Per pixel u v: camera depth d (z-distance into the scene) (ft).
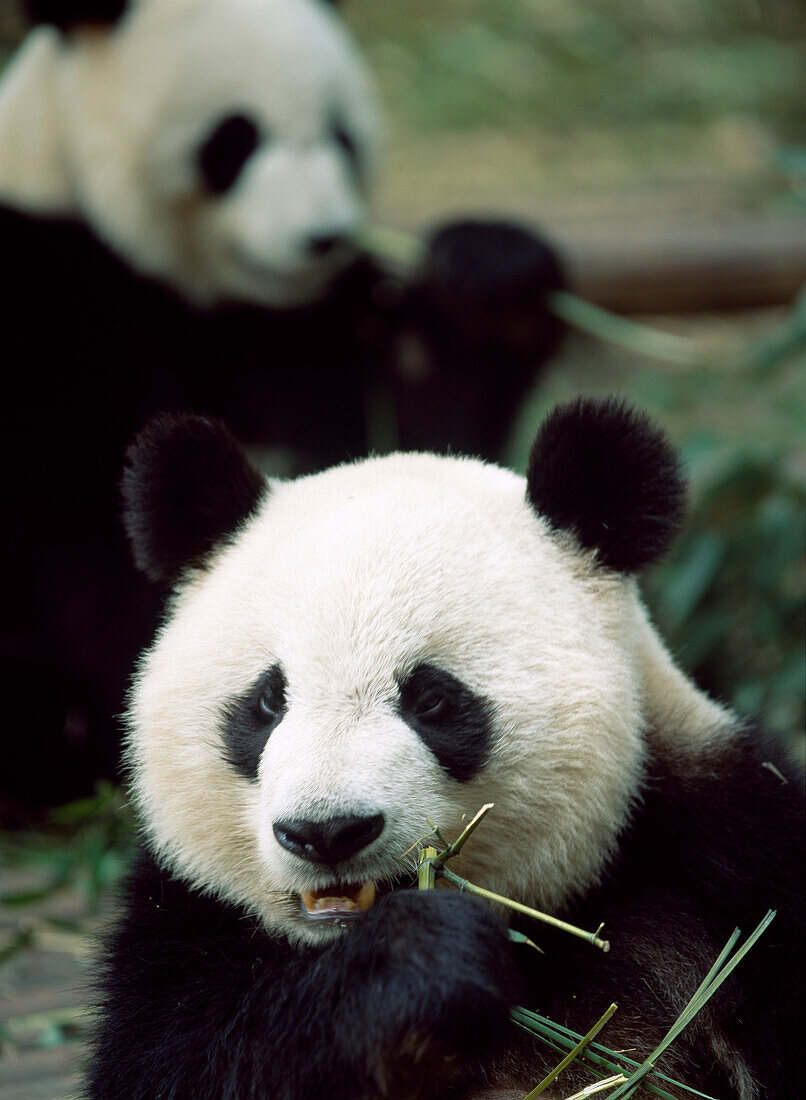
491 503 18.01
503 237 41.09
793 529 33.24
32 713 35.65
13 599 36.63
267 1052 15.89
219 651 17.02
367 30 72.49
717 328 49.67
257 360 42.70
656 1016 17.87
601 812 17.04
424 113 65.46
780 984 17.74
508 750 16.44
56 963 25.34
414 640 16.12
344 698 15.87
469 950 14.83
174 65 38.40
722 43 71.87
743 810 18.26
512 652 16.56
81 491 36.47
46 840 32.22
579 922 18.17
